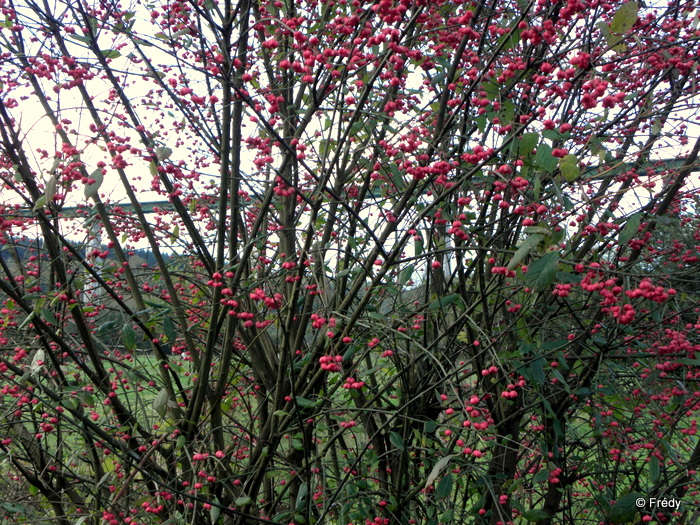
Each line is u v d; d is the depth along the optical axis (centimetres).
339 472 385
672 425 320
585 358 327
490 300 366
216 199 438
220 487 315
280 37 334
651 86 315
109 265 365
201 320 368
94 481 347
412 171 260
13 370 296
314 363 324
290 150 249
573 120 346
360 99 260
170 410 314
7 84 351
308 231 281
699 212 431
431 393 352
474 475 332
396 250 269
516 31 273
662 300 206
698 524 377
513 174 253
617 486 414
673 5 330
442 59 311
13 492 412
